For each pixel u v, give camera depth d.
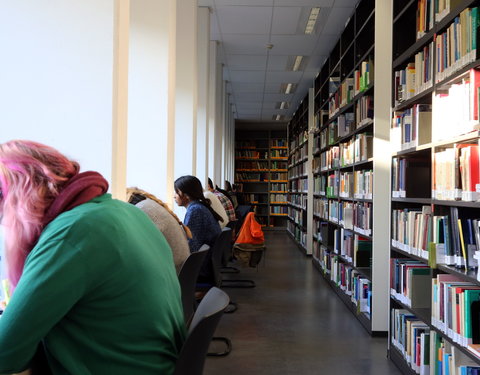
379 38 3.77
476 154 2.06
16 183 1.11
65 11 2.11
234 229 6.36
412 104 3.01
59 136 2.10
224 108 9.13
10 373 1.01
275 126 15.05
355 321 4.20
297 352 3.35
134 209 1.33
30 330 1.00
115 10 2.13
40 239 1.08
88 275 1.06
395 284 3.22
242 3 5.15
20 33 2.11
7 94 2.10
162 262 1.26
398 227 3.21
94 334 1.11
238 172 14.85
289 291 5.45
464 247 2.20
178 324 1.27
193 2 4.55
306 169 9.03
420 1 2.86
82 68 2.11
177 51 4.53
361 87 4.35
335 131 5.82
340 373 2.96
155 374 1.14
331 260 5.75
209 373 2.93
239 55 7.23
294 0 5.02
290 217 12.30
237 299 5.01
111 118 2.11
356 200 4.61
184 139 4.50
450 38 2.33
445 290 2.38
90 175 1.20
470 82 2.08
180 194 3.86
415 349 2.77
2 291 1.41
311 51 6.96
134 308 1.13
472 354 2.06
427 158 3.03
